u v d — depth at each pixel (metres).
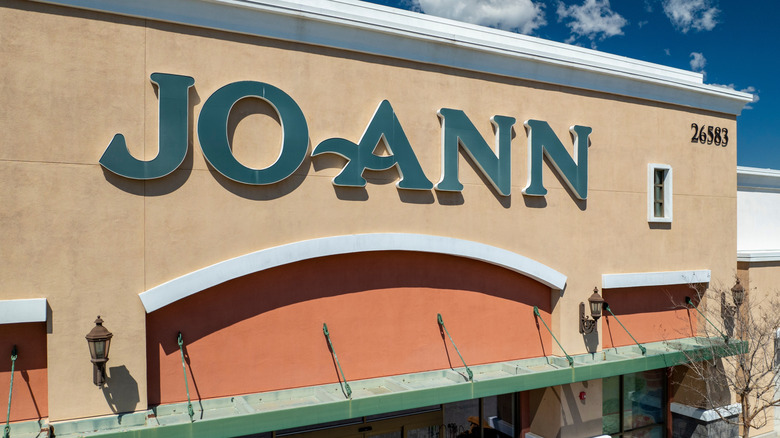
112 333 10.77
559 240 15.97
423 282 14.29
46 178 10.39
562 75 15.94
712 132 19.44
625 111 17.36
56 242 10.45
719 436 18.81
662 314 18.47
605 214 16.86
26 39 10.28
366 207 13.31
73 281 10.56
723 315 19.08
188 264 11.48
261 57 12.23
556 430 16.08
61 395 10.42
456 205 14.43
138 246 11.07
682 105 18.61
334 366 13.11
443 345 14.51
